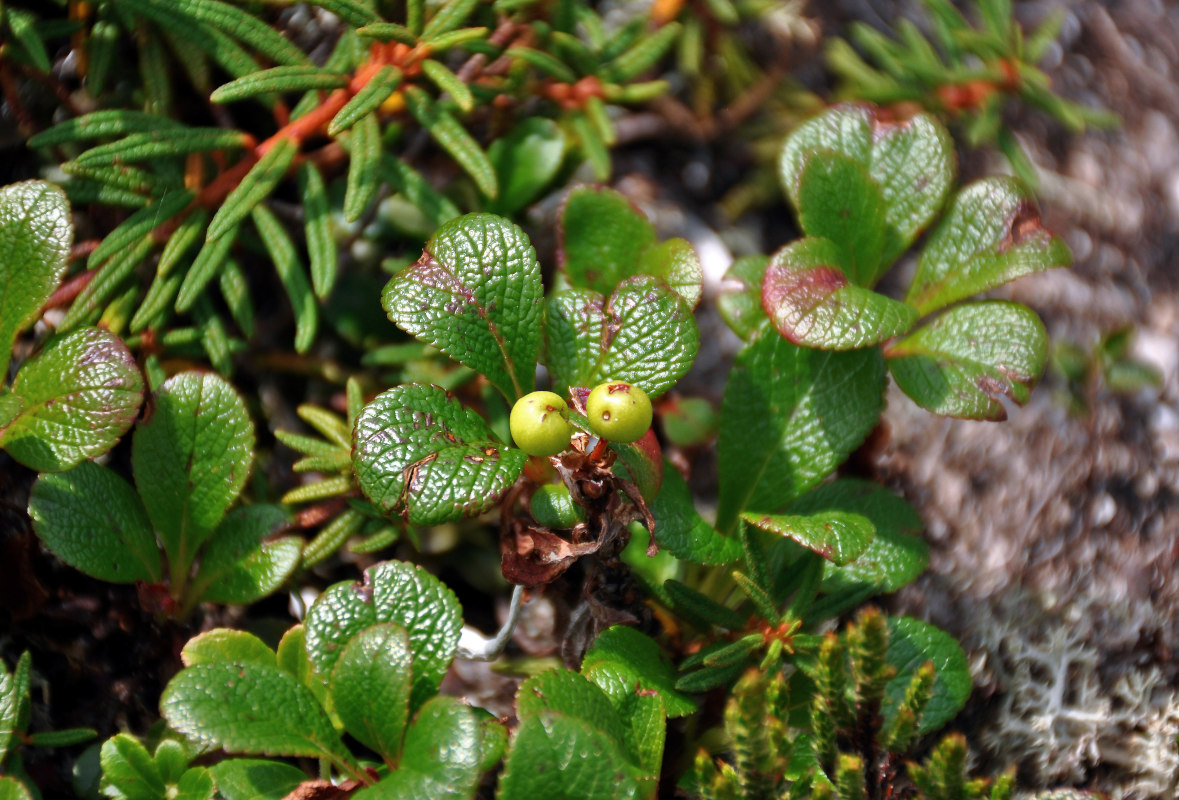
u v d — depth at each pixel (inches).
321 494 13.2
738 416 13.0
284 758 13.0
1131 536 14.1
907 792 12.9
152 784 12.2
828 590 12.8
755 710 11.2
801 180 13.1
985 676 13.5
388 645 11.7
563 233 13.4
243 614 13.6
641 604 12.9
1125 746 13.5
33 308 12.5
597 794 11.4
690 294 13.2
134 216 13.0
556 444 11.5
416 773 11.5
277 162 13.0
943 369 13.1
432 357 14.0
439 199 13.4
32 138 12.8
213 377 12.8
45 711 13.1
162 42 13.6
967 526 14.0
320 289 13.1
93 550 12.6
